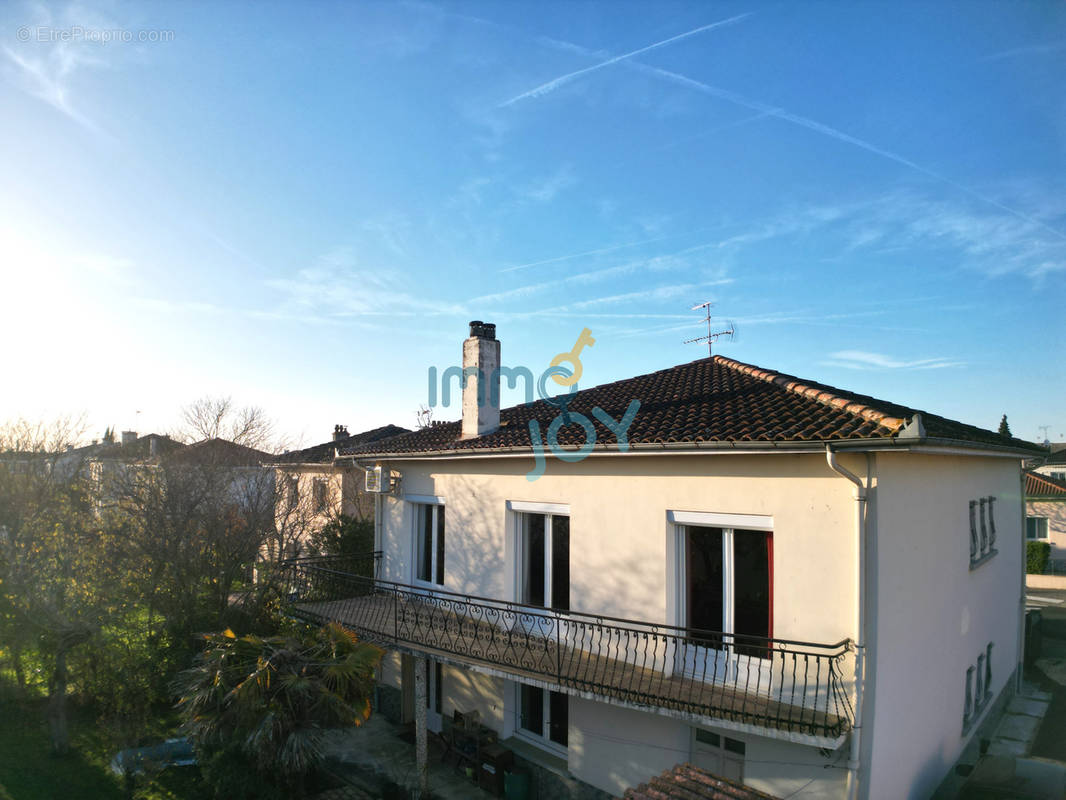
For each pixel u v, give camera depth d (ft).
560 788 31.42
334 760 37.88
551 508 33.91
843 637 22.71
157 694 42.32
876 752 22.62
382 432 102.32
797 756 23.63
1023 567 49.80
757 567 25.96
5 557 46.29
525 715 35.76
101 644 42.50
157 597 47.01
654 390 39.75
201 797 33.83
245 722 29.35
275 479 67.62
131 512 49.80
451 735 37.91
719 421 27.84
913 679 25.96
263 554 65.46
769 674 24.84
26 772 37.09
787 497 24.52
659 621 28.22
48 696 45.14
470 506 38.99
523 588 36.27
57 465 57.26
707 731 26.50
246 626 47.78
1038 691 47.93
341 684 30.78
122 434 91.71
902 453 25.04
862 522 22.22
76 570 46.24
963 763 32.01
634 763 28.58
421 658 33.42
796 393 29.96
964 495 33.86
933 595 28.35
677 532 28.58
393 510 46.01
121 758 36.42
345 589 45.98
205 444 57.98
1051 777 32.22
